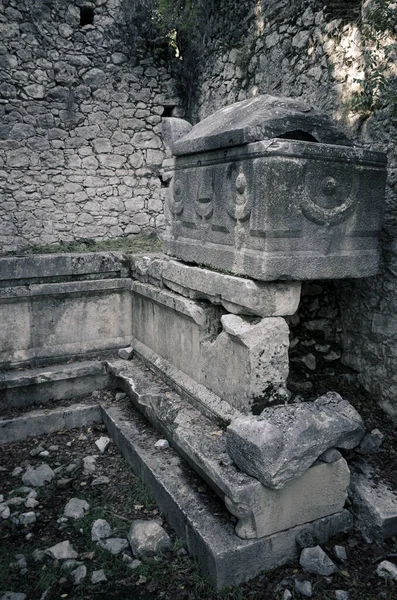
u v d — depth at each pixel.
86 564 2.26
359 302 3.08
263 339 2.32
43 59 6.03
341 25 3.15
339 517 2.30
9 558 2.30
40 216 6.36
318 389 3.05
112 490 2.79
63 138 6.28
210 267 2.78
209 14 5.03
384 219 2.82
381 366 2.95
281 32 3.79
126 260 3.96
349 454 2.61
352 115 3.05
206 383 2.80
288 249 2.28
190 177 2.95
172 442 2.88
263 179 2.20
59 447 3.28
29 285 3.64
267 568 2.15
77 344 3.87
